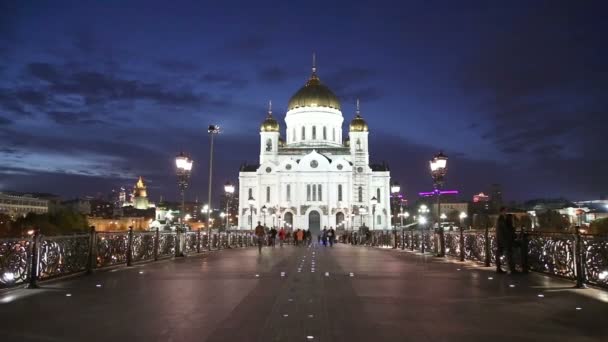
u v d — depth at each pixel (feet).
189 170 103.35
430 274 60.13
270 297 41.65
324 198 353.31
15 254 45.65
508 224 61.52
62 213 388.98
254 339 27.78
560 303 38.96
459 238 87.81
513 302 39.40
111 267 66.85
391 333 29.17
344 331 29.60
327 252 117.50
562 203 521.65
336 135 388.57
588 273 47.67
